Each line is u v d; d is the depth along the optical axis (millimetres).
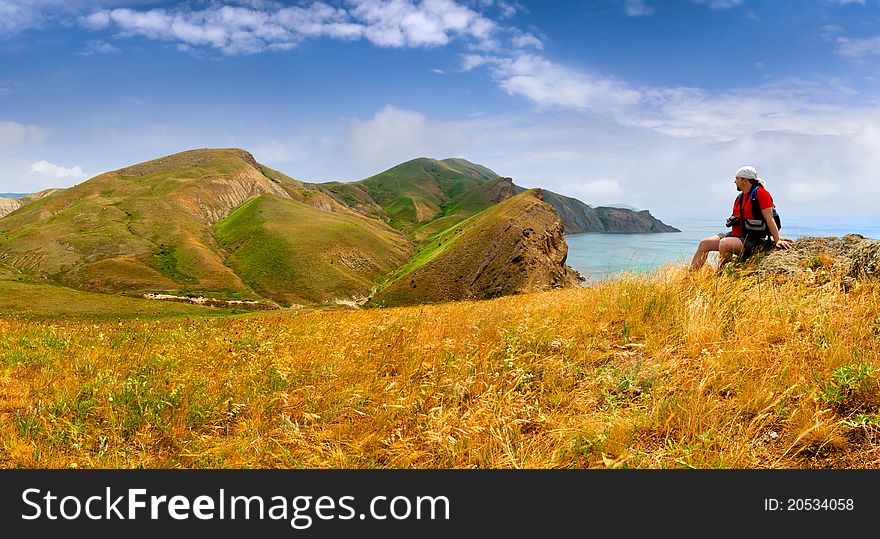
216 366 6590
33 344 8320
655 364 4891
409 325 7840
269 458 3951
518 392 4645
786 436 3688
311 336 8570
